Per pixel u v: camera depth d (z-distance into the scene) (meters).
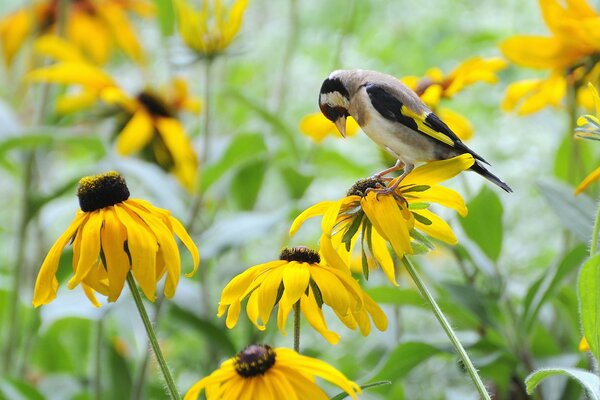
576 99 3.97
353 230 3.63
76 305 4.04
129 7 5.21
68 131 4.25
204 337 4.11
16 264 4.23
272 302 3.61
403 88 3.66
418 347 3.88
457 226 4.04
